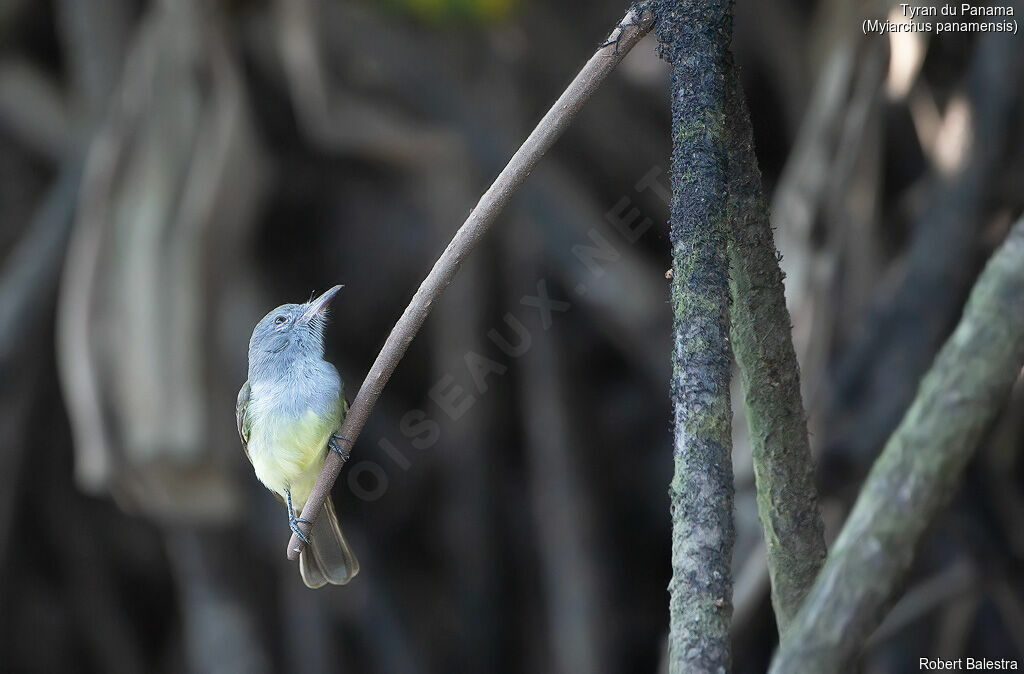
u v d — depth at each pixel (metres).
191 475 12.46
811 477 4.02
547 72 15.16
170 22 13.17
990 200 11.53
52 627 17.30
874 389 11.13
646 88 15.56
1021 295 3.20
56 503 17.38
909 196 13.15
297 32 13.12
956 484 3.09
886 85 11.34
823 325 10.88
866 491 3.10
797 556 4.02
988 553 12.44
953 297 11.38
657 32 3.88
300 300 16.66
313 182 16.38
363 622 16.12
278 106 14.96
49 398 16.38
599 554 15.78
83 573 17.55
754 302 3.92
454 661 16.19
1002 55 11.48
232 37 13.63
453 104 14.02
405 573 16.62
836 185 11.28
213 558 15.39
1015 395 12.34
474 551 16.08
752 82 15.64
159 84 13.07
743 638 11.41
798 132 14.55
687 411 3.36
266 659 15.35
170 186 12.85
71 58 15.52
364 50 13.75
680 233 3.56
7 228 16.31
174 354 12.52
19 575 17.11
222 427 12.70
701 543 3.23
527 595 16.33
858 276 11.60
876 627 2.95
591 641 15.18
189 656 15.52
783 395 3.96
